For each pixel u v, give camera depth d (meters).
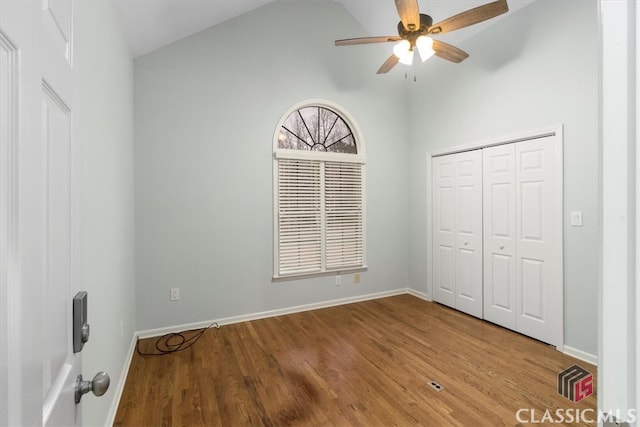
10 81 0.45
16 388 0.45
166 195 3.10
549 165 2.76
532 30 2.85
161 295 3.08
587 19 2.48
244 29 3.42
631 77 0.35
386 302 4.02
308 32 3.75
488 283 3.32
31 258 0.51
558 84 2.67
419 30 2.42
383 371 2.35
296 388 2.14
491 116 3.23
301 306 3.71
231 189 3.36
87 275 1.35
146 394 2.08
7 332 0.44
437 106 3.88
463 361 2.50
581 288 2.56
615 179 0.37
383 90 4.21
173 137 3.12
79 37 1.25
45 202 0.58
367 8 3.79
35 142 0.52
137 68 2.99
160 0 2.33
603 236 0.38
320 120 3.89
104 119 1.72
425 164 4.08
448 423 1.79
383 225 4.23
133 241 2.88
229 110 3.35
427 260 4.09
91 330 1.40
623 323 0.37
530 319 2.93
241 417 1.86
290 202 3.63
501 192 3.18
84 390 0.77
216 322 3.29
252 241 3.46
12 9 0.44
